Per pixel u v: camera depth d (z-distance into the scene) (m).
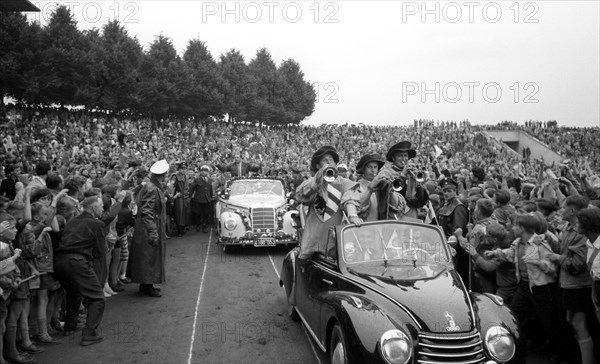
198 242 14.38
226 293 8.70
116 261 8.98
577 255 5.12
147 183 8.44
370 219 6.49
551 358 5.71
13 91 37.53
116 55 44.06
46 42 39.84
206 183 16.14
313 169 6.94
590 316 5.33
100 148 27.22
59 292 6.83
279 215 12.50
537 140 55.34
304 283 6.26
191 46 60.91
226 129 50.22
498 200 7.30
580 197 5.38
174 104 51.22
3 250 5.36
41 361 5.73
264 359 5.75
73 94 41.25
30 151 22.23
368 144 51.38
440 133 56.56
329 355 5.09
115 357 5.84
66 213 7.12
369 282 5.00
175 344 6.24
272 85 69.88
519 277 5.96
